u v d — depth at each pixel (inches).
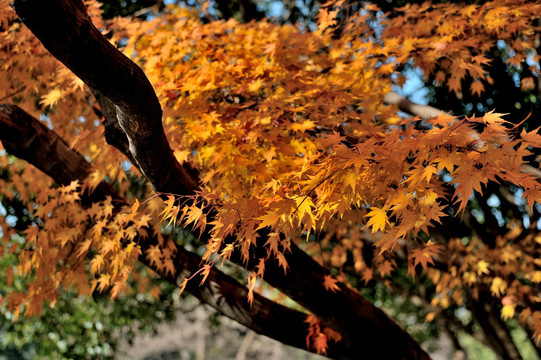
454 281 194.4
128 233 125.5
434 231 195.8
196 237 126.1
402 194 85.8
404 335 158.7
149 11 214.4
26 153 138.7
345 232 185.9
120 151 128.6
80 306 273.1
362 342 152.1
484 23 154.8
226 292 155.0
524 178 76.3
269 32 160.1
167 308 293.7
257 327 155.1
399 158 83.9
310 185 90.3
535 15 151.8
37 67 151.6
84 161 145.6
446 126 82.7
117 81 86.0
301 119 131.3
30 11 73.4
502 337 214.4
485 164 77.9
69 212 140.8
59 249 144.8
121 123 101.0
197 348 721.6
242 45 153.5
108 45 83.8
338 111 143.6
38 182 166.1
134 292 280.1
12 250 153.8
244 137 118.6
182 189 118.7
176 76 138.9
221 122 128.8
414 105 162.6
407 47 147.4
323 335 155.6
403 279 275.1
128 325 285.6
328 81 140.3
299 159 112.3
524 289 186.4
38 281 143.3
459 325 247.4
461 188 77.3
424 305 245.4
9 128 134.2
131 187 230.7
